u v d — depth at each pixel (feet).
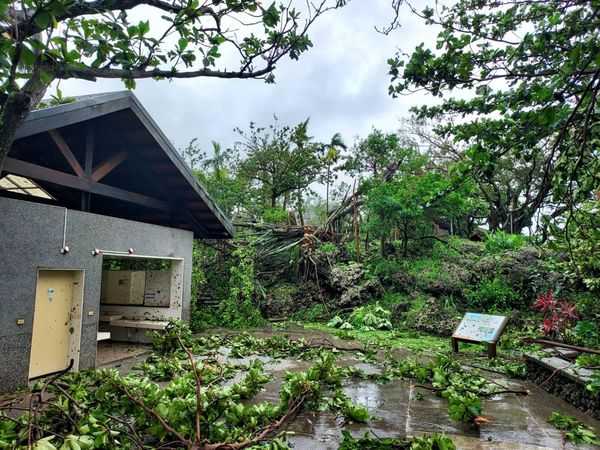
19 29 8.29
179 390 12.64
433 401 16.49
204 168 62.64
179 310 29.91
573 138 10.78
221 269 45.37
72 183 21.26
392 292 42.96
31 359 19.04
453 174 12.60
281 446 10.37
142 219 36.68
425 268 44.27
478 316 27.25
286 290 46.68
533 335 31.65
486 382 18.85
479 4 11.71
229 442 10.39
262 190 71.00
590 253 21.94
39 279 19.51
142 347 28.12
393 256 47.03
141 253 25.73
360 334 34.35
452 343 26.94
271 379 19.79
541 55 10.44
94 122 22.81
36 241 18.28
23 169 18.53
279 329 37.29
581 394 15.65
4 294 16.72
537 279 38.42
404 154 54.90
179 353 24.88
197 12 9.92
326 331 36.32
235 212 59.67
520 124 10.50
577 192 11.29
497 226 69.92
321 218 69.77
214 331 35.68
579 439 12.26
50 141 23.57
